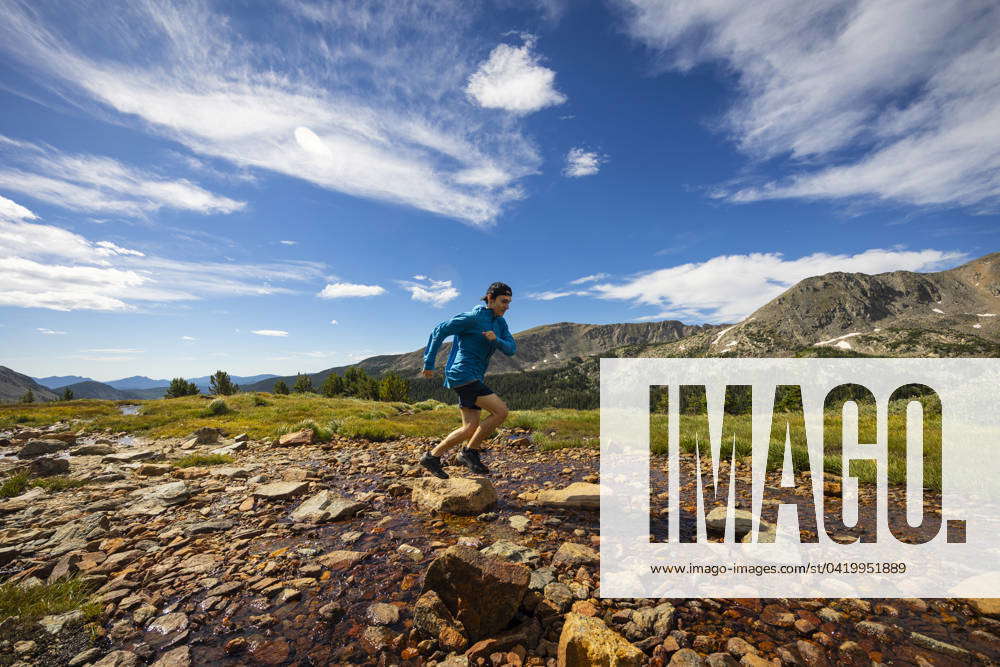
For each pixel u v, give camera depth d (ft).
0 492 20.06
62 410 86.63
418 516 15.64
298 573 10.89
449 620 8.48
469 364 17.84
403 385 257.14
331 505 16.05
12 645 7.91
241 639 8.11
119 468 26.37
